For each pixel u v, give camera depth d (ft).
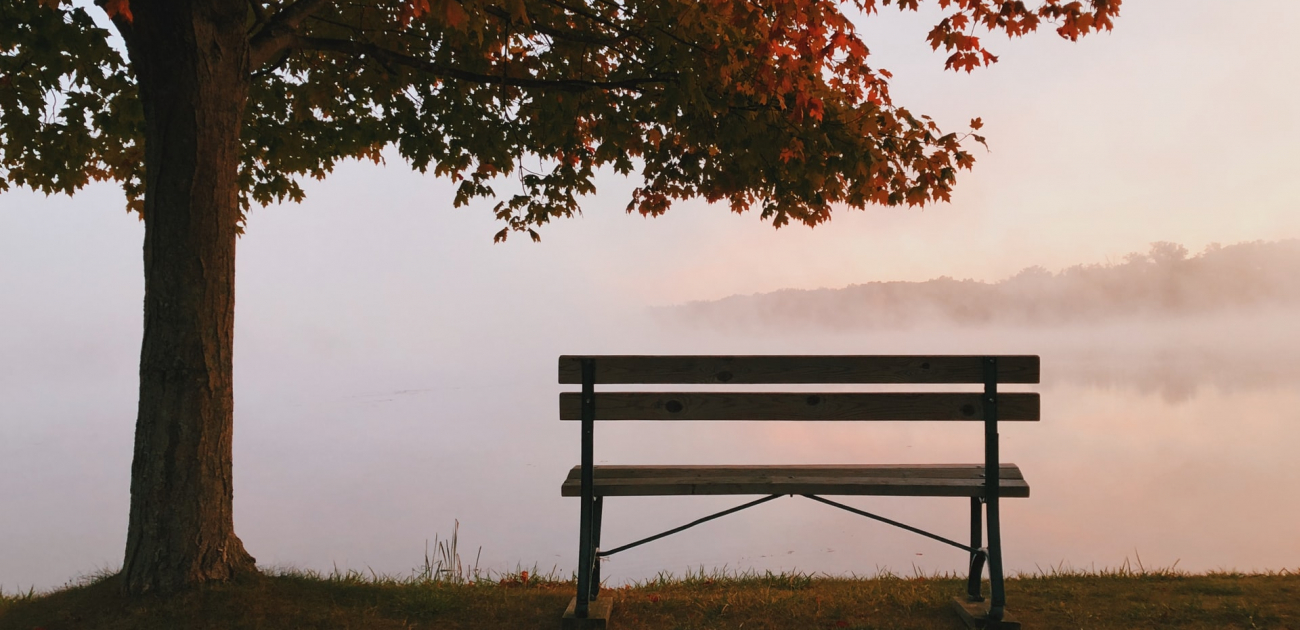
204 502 10.99
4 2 14.84
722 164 19.63
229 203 11.57
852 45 16.90
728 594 12.42
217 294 11.28
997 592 10.11
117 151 19.56
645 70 18.13
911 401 10.14
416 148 20.79
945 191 20.34
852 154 18.31
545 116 19.57
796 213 21.21
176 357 10.88
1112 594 12.01
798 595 12.39
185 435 10.88
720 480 10.59
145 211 11.15
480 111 20.12
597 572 11.53
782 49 17.15
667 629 10.64
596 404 10.39
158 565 10.68
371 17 18.39
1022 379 10.05
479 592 12.50
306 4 13.52
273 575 11.88
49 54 15.61
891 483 10.30
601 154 20.86
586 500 10.41
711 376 10.23
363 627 10.34
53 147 17.74
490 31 17.76
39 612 10.56
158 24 10.80
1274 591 11.84
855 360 10.17
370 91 20.12
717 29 17.88
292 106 20.03
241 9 11.74
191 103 11.02
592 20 19.47
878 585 13.43
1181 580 13.08
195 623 10.01
